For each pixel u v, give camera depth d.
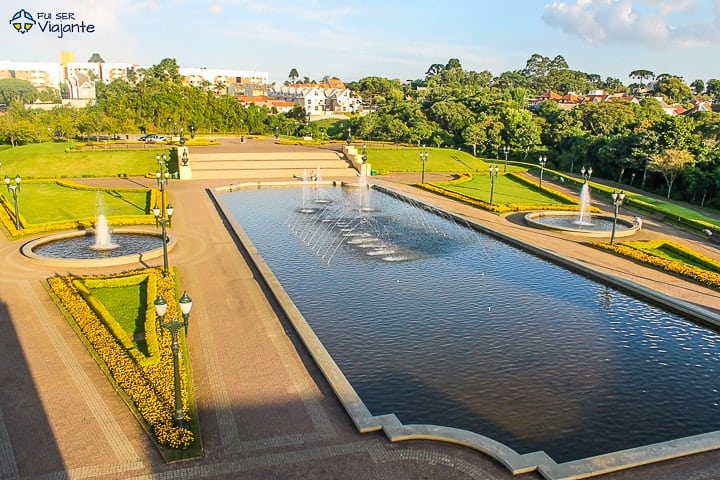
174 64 122.56
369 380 16.00
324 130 103.88
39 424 13.05
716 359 17.84
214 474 11.45
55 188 45.06
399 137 89.56
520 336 19.17
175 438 12.32
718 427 14.11
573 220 38.28
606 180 64.69
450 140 90.88
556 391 15.62
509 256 29.08
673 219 39.50
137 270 24.44
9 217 33.66
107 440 12.50
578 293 23.64
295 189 50.59
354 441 12.67
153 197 40.81
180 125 93.62
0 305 20.25
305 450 12.30
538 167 69.25
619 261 28.02
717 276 25.19
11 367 15.73
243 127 99.62
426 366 16.89
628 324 20.47
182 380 14.84
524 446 13.11
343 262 27.34
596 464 11.88
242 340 17.83
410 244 31.08
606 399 15.27
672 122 57.59
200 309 20.38
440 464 11.94
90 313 19.00
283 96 173.75
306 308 21.31
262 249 29.44
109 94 113.06
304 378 15.47
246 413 13.67
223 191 48.22
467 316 20.83
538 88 191.00
